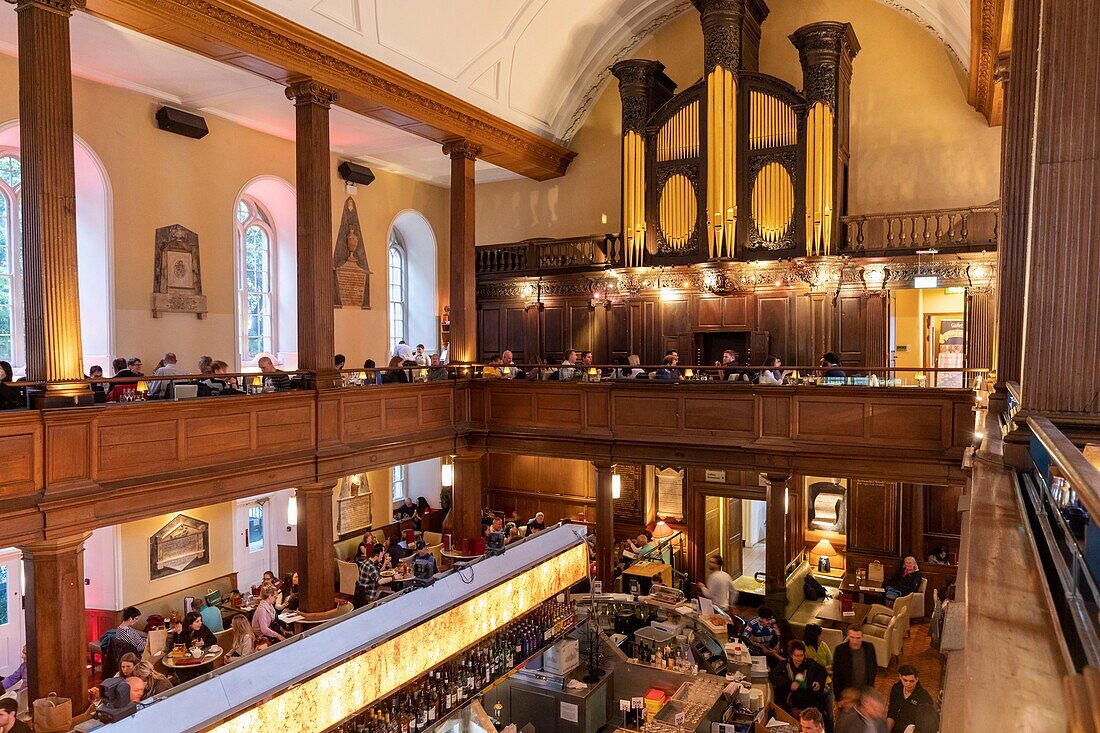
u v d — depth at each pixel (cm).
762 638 1045
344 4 1150
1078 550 267
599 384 1366
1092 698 176
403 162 1834
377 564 1399
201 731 425
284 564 1495
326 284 1184
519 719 808
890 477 1138
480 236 2020
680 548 1702
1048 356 447
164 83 1295
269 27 1064
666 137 1619
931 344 1612
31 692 829
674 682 822
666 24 1761
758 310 1553
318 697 496
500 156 1669
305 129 1162
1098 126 428
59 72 841
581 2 1546
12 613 1198
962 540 420
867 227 1533
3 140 1167
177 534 1380
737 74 1531
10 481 796
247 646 1058
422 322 2020
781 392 1209
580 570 780
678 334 1644
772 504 1215
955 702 204
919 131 1526
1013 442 470
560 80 1703
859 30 1576
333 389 1181
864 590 1411
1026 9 688
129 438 911
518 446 1451
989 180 1470
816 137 1450
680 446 1293
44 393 835
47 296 836
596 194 1847
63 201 846
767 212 1520
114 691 405
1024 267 696
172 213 1366
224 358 1463
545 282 1806
